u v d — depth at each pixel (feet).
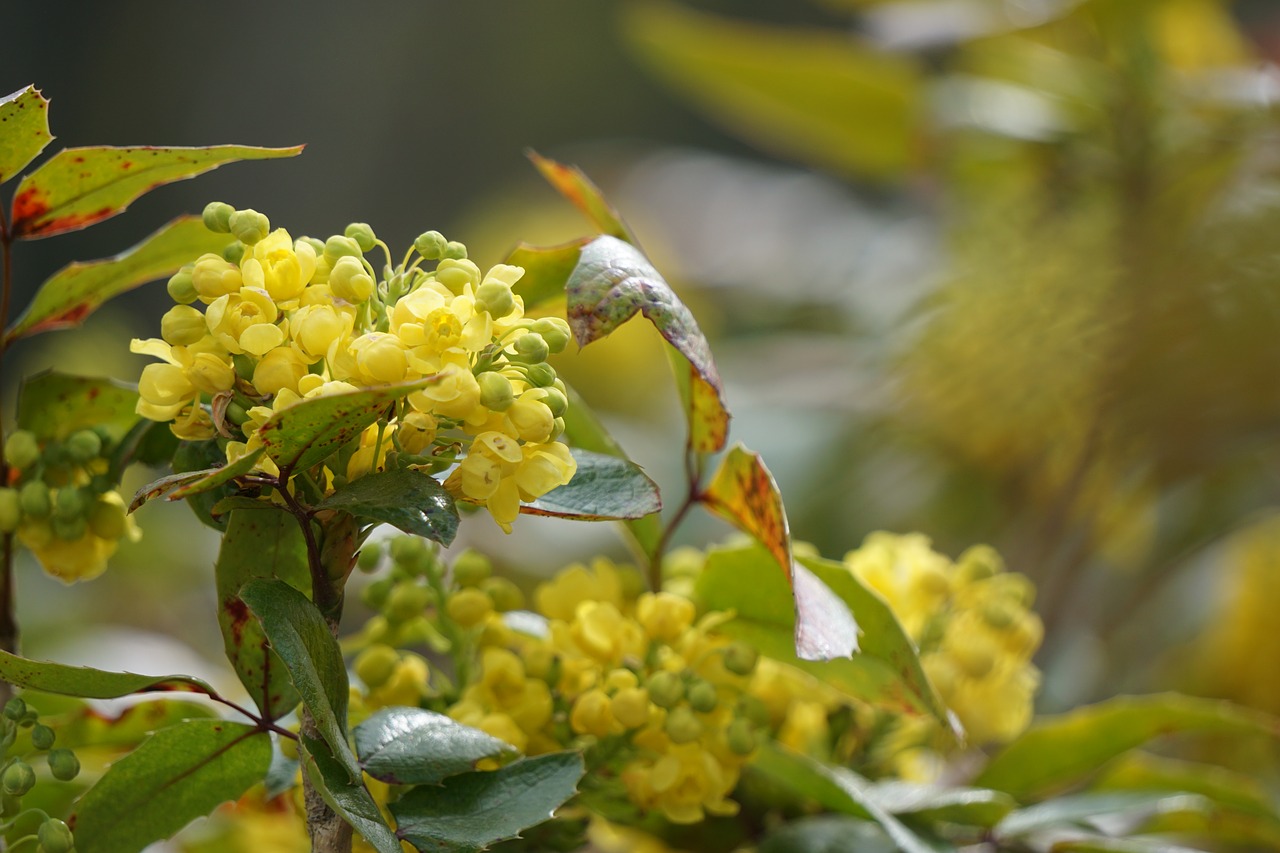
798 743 6.59
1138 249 9.91
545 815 6.29
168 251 6.44
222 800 6.36
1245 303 9.43
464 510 6.34
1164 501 11.71
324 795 6.23
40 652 10.83
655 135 44.45
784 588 6.43
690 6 42.24
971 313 10.37
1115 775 6.64
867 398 12.23
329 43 40.19
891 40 12.42
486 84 43.32
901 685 6.43
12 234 6.41
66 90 35.17
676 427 14.21
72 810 6.33
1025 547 10.70
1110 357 9.79
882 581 6.57
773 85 13.30
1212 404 9.68
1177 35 12.92
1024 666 6.61
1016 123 11.33
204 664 10.51
